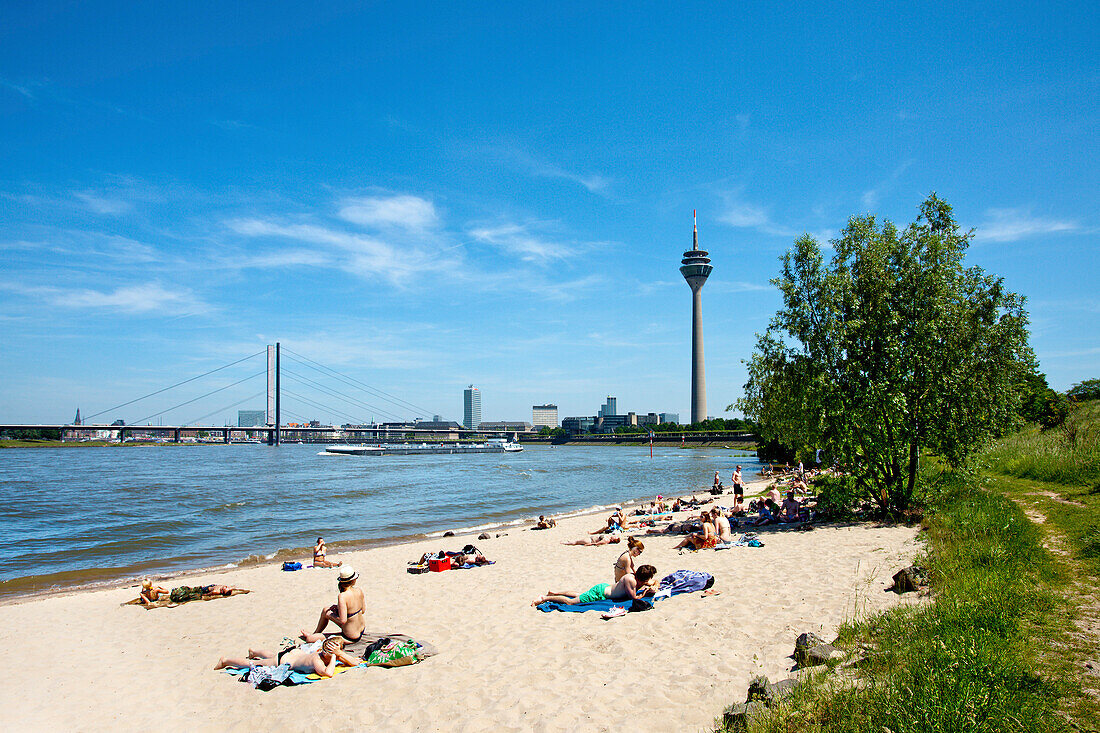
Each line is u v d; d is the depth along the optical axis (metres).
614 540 21.50
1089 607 8.36
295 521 36.19
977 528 13.84
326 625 10.30
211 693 9.39
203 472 90.69
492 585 15.59
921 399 19.06
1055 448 24.78
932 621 7.95
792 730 5.75
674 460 111.31
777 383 21.50
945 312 18.73
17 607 16.42
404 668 9.43
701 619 10.29
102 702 9.52
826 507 20.67
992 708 5.51
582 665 8.68
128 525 35.19
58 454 172.75
